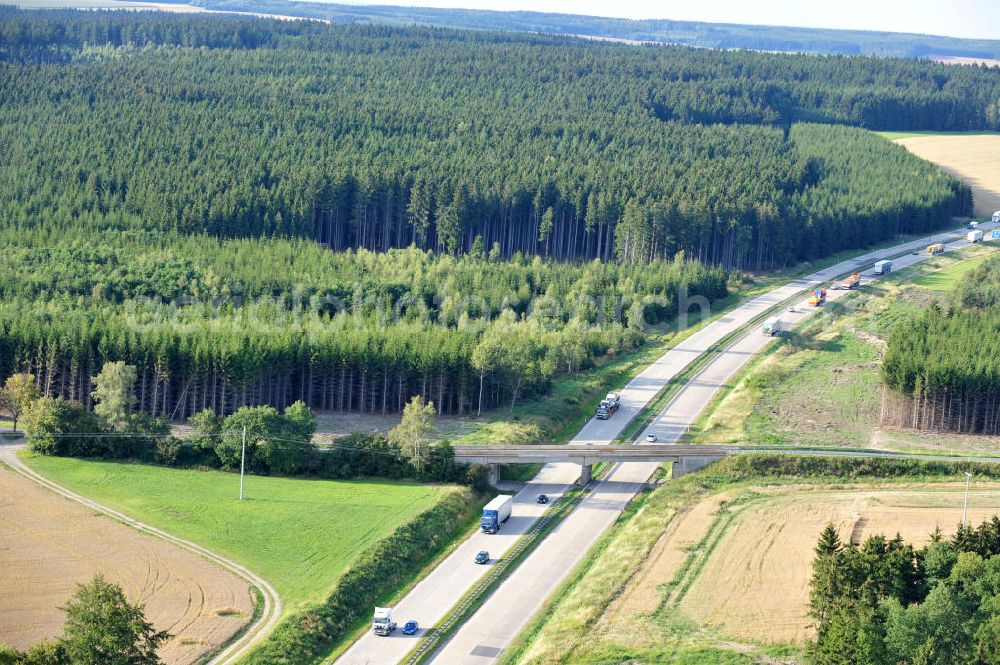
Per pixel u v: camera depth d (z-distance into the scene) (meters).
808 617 164.62
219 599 170.12
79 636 138.00
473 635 168.12
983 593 155.25
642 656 155.75
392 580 184.00
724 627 163.12
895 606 148.75
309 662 159.75
